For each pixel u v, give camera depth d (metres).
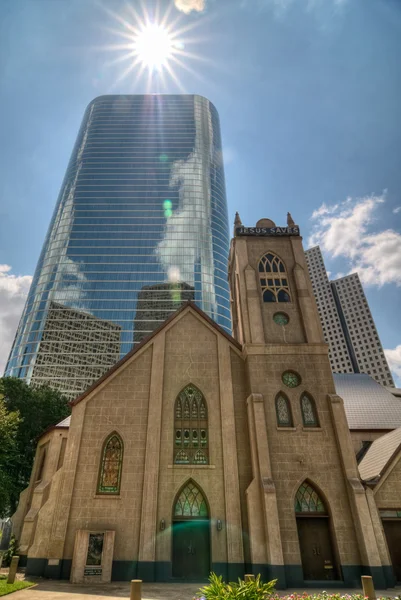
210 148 167.50
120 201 145.00
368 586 12.63
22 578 20.95
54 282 129.88
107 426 24.88
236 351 27.89
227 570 20.75
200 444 24.62
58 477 24.58
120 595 16.42
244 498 22.78
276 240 32.50
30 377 116.19
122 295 128.62
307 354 26.62
